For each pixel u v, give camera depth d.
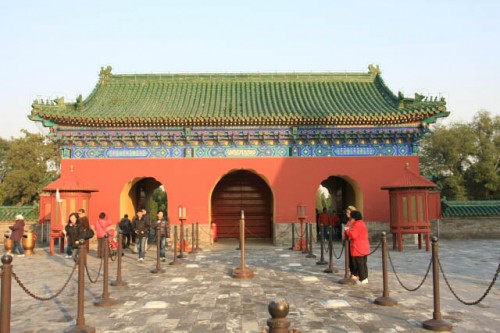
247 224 32.94
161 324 9.45
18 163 58.41
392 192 23.66
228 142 27.28
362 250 13.70
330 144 27.31
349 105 28.72
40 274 16.38
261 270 16.72
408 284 13.61
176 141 27.16
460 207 30.80
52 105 26.42
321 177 27.09
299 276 15.30
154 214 66.50
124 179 26.98
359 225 13.88
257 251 23.52
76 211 23.44
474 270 16.28
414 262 18.56
